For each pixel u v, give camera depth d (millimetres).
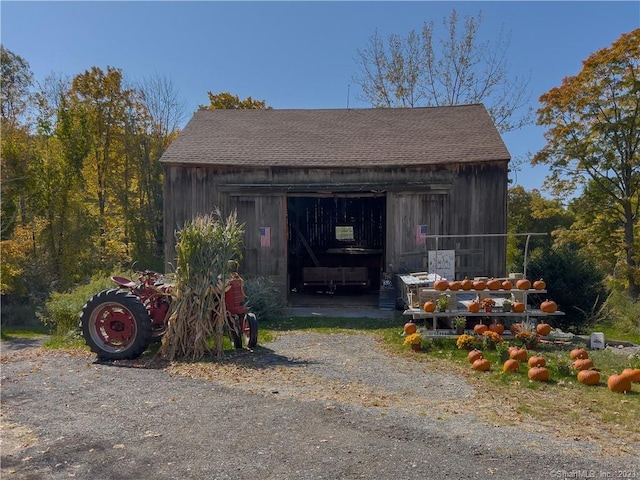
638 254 18797
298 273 16484
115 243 24203
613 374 6285
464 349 7789
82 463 3879
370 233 18234
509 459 3887
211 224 7762
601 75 18828
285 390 5691
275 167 12922
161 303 7922
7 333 13211
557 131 19562
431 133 14438
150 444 4215
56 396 5594
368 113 16609
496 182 12539
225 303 7652
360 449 4062
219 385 5898
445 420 4738
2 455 4031
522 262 12672
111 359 7348
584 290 11633
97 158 25719
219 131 14953
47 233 18328
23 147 17984
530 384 6023
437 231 12719
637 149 19109
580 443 4219
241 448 4105
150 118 26797
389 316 11484
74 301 9328
